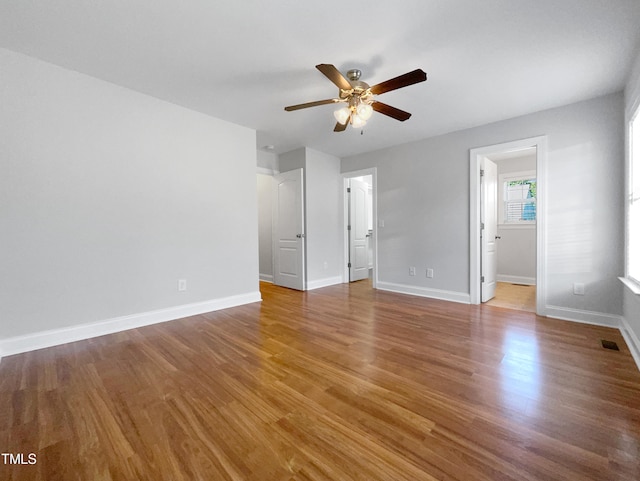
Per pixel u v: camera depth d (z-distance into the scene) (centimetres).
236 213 368
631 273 248
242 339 255
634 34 195
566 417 145
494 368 198
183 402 161
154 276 299
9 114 220
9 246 222
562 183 304
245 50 217
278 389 174
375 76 250
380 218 470
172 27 193
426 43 207
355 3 172
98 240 263
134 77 257
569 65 233
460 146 380
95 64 237
